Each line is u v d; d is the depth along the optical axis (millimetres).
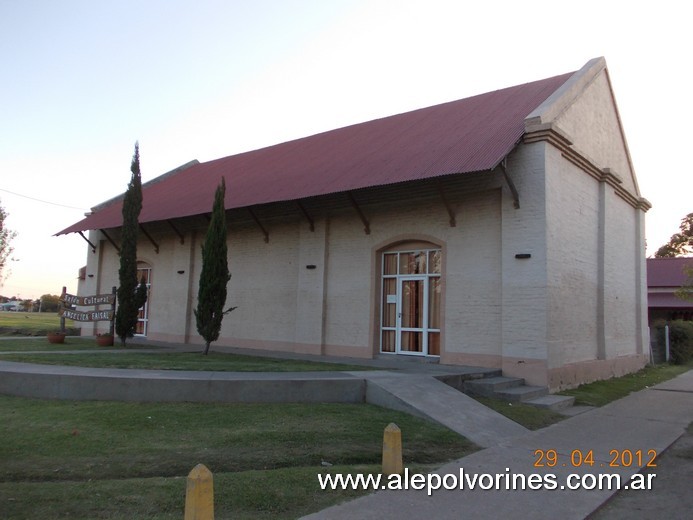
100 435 7512
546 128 12992
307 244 17766
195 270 21438
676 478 7043
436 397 9992
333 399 10258
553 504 5855
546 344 12531
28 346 16469
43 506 5160
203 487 4293
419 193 15172
